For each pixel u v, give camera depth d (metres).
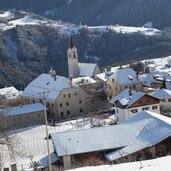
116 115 86.25
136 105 82.81
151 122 55.56
